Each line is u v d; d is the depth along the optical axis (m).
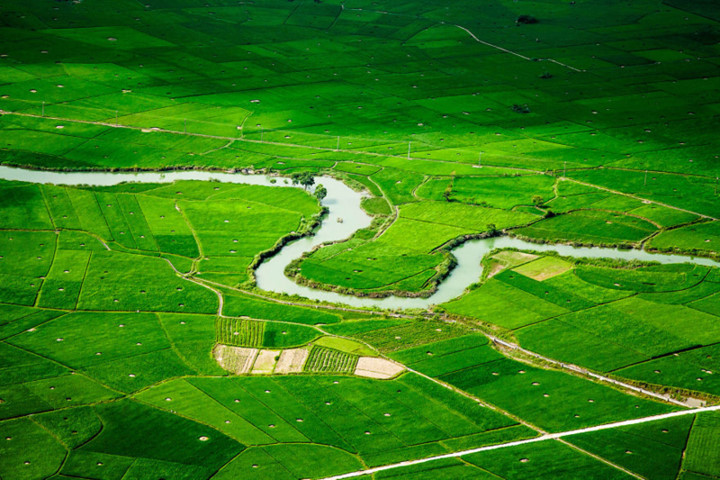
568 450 131.25
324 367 152.12
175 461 127.06
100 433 133.12
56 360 152.00
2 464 125.19
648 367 152.75
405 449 131.12
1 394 141.62
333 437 133.50
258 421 136.88
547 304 173.88
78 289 176.25
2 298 171.50
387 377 149.25
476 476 125.00
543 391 145.88
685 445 132.62
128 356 154.12
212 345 158.38
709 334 162.62
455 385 147.25
